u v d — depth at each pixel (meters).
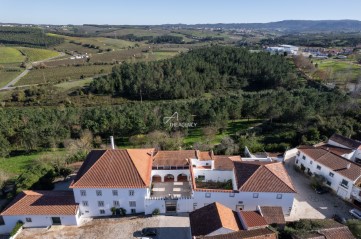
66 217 39.66
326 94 87.31
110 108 88.12
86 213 41.91
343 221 38.06
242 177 42.56
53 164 54.78
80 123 74.00
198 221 35.53
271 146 60.56
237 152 59.59
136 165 42.84
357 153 53.59
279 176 41.88
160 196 44.38
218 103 84.75
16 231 38.38
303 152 52.28
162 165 47.97
